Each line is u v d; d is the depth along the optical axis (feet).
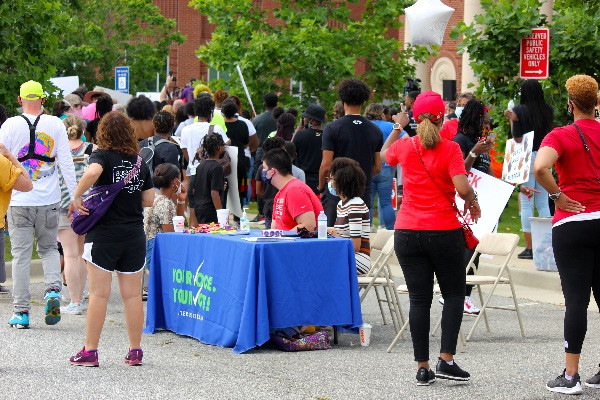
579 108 38.40
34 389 38.22
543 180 37.63
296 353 46.21
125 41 185.47
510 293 64.75
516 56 76.79
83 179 41.45
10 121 51.42
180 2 229.25
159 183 59.67
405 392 38.04
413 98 82.43
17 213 50.83
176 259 51.26
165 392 37.96
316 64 102.78
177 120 87.35
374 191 79.05
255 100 106.22
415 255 39.22
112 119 42.37
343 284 47.60
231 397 37.29
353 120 56.49
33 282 66.95
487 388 38.73
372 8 106.42
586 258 38.09
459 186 38.52
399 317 55.11
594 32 75.92
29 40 81.92
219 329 47.85
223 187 62.75
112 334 50.21
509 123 77.25
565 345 38.14
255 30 107.24
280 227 50.08
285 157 50.21
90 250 41.98
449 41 161.68
